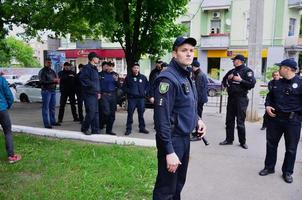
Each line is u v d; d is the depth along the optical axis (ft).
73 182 15.90
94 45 110.63
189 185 16.55
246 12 96.22
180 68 10.91
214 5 100.78
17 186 15.43
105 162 18.90
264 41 96.84
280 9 94.68
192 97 11.11
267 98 18.25
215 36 100.17
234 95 23.66
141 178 16.79
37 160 19.22
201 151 22.70
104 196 14.52
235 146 24.22
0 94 18.80
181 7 40.06
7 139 19.02
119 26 37.88
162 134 10.34
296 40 97.30
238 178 17.70
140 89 28.14
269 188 16.43
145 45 41.27
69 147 22.22
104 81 27.02
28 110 44.47
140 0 38.37
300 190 16.24
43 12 43.09
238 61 23.27
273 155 18.26
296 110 17.11
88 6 31.07
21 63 165.99
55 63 61.26
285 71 17.17
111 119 27.50
